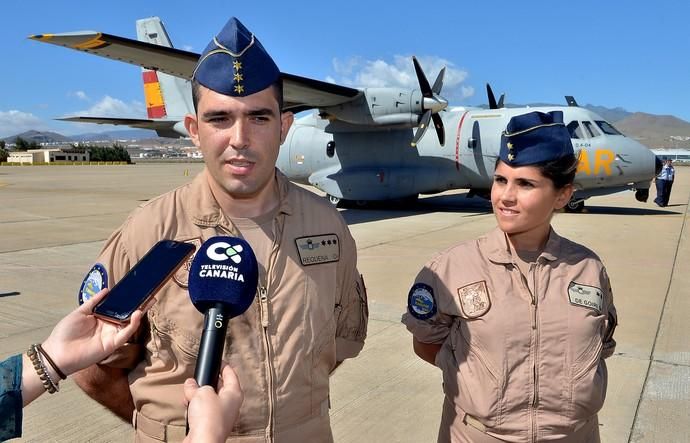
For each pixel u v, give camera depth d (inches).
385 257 342.6
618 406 145.3
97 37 365.1
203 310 51.6
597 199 791.1
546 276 78.2
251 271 53.3
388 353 185.0
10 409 48.6
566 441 76.4
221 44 60.6
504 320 75.9
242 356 61.9
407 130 615.5
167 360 62.5
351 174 643.5
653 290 261.3
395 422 139.6
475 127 578.6
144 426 64.2
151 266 54.9
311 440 66.9
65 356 50.5
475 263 81.1
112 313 51.4
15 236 422.0
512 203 75.1
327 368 71.0
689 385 157.9
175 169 2017.7
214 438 41.0
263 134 61.8
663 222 500.7
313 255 68.5
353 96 549.6
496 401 75.5
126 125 705.0
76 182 1153.4
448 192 940.6
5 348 186.2
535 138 73.1
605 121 558.6
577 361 75.3
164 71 454.9
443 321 84.0
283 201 68.7
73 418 141.8
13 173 1627.7
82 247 374.9
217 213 66.1
